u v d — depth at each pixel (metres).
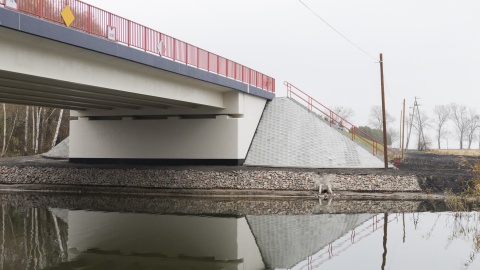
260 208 24.12
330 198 27.50
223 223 19.83
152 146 34.22
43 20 16.06
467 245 15.43
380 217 21.25
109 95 25.02
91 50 18.59
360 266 12.79
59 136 62.16
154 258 13.69
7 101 28.52
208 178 29.62
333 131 36.53
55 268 12.38
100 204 25.41
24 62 16.89
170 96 26.81
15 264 12.80
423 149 88.31
